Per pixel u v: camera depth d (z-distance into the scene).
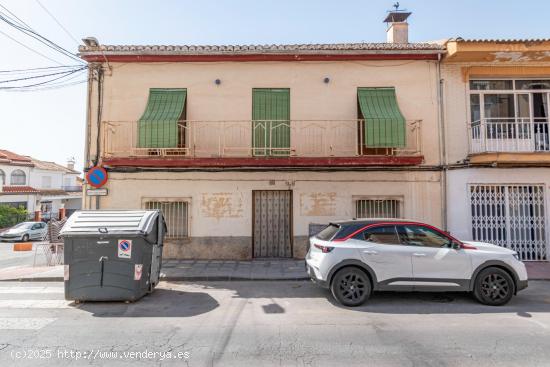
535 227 9.89
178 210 10.35
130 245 6.32
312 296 6.80
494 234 9.92
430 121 10.29
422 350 4.25
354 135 10.30
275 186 10.16
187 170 10.16
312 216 10.14
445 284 6.15
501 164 9.68
